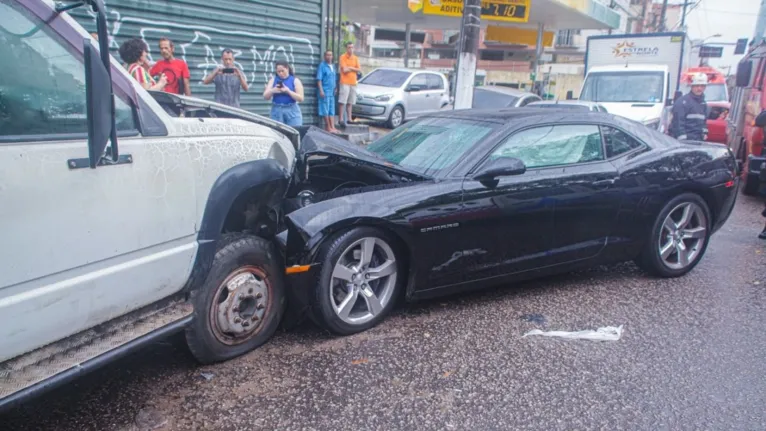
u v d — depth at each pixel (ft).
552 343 13.14
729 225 26.07
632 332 13.82
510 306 15.19
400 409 10.43
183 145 9.84
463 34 30.35
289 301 12.91
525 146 15.06
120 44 26.53
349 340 13.01
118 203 8.73
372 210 12.71
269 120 13.69
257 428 9.78
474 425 10.03
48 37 8.25
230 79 27.20
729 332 13.98
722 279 17.92
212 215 10.44
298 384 11.16
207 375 11.41
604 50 57.67
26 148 7.57
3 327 7.44
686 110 35.96
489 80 112.47
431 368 11.87
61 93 8.26
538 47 78.69
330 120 37.35
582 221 15.52
